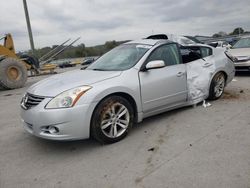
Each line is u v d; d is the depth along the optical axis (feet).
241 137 12.83
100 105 12.50
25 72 38.63
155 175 9.98
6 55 39.81
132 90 13.70
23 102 13.29
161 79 15.08
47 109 11.71
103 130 12.76
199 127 14.55
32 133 12.44
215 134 13.42
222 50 21.02
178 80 16.15
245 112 16.65
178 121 15.74
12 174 10.87
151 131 14.46
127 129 13.69
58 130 11.68
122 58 15.60
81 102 11.92
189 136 13.41
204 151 11.60
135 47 16.17
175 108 16.76
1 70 36.09
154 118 16.53
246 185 8.98
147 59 14.90
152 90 14.66
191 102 17.61
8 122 18.11
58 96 11.89
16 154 12.73
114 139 13.15
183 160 10.94
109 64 15.57
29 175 10.71
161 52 15.84
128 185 9.48
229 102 19.26
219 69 19.49
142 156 11.60
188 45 18.65
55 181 10.14
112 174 10.30
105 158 11.68
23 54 48.78
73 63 110.42
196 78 17.71
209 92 19.33
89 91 12.23
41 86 13.33
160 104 15.29
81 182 9.93
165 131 14.32
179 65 16.51
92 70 15.35
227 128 14.12
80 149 12.78
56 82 13.41
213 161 10.68
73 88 12.22
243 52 31.78
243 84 26.13
